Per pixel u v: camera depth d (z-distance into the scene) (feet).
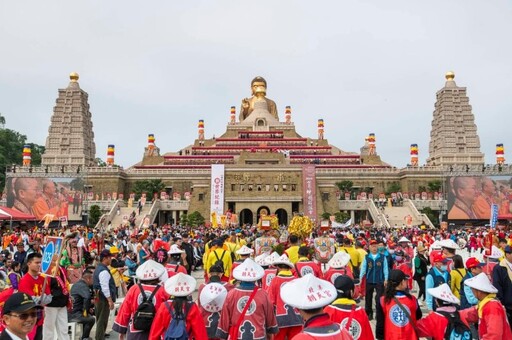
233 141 467.93
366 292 64.75
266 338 36.68
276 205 340.80
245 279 36.45
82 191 323.78
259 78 549.13
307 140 486.79
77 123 412.16
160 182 370.32
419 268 82.38
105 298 53.21
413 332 34.04
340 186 369.30
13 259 82.23
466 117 422.00
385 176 388.98
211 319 40.22
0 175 429.79
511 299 44.80
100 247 107.86
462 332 33.71
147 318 36.55
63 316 46.65
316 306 24.86
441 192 359.05
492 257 62.90
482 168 374.63
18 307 25.57
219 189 337.93
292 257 61.00
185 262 80.64
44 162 401.70
